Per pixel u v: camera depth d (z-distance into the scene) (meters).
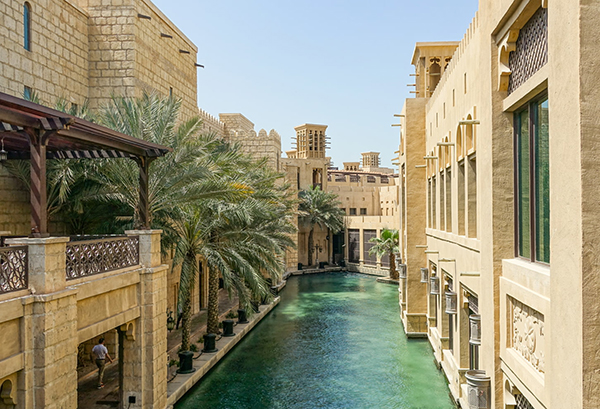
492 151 7.25
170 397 12.05
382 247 36.94
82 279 8.25
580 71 4.18
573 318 4.34
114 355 15.07
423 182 19.78
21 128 8.06
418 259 19.75
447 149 13.80
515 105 6.75
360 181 59.22
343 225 45.22
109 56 17.12
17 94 13.43
